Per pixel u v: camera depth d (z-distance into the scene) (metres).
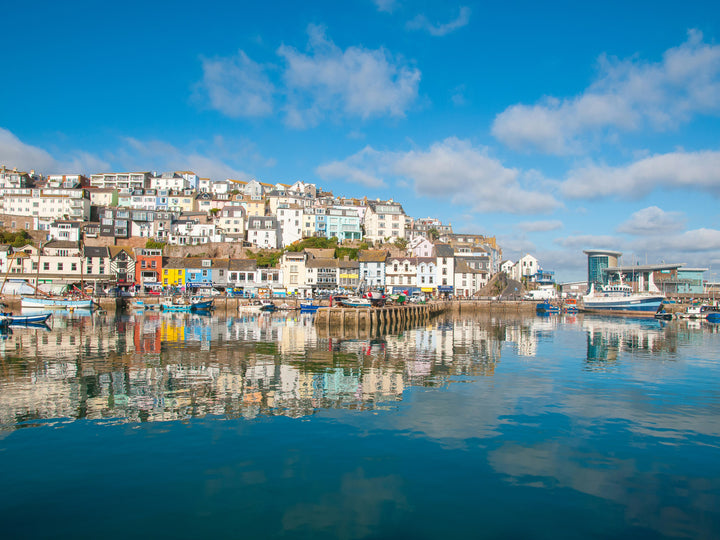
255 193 178.62
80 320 68.38
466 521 11.89
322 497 12.92
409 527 11.61
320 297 105.25
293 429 18.02
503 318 90.62
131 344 41.56
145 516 11.90
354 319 60.38
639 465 15.32
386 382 26.47
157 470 14.38
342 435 17.44
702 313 92.56
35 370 29.05
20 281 99.69
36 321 61.16
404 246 142.62
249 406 21.06
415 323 73.69
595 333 59.16
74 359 33.22
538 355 38.09
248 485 13.53
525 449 16.48
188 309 95.44
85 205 142.88
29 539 10.88
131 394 23.02
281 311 100.00
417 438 17.27
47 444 16.28
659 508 12.70
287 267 117.88
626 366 33.16
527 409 21.25
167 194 156.50
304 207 146.50
